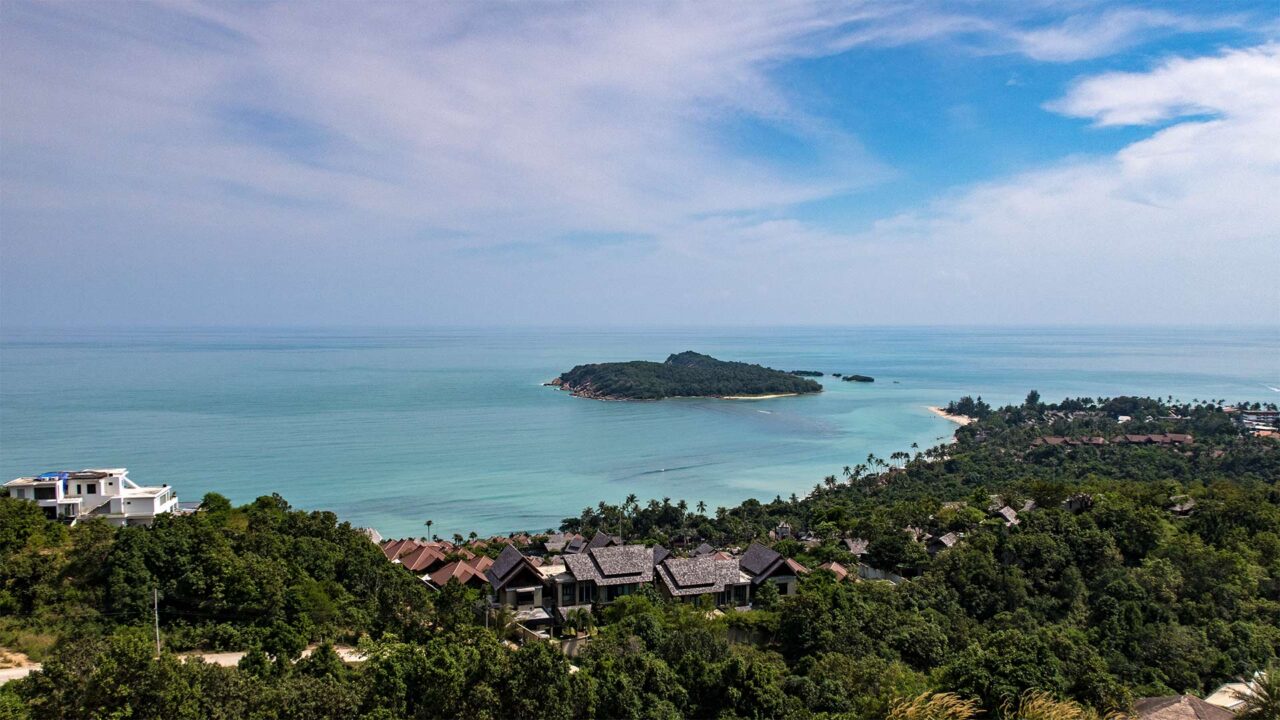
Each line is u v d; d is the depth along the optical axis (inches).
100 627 2212.1
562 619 2748.5
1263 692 1872.5
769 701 1791.3
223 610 2402.8
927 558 3777.1
